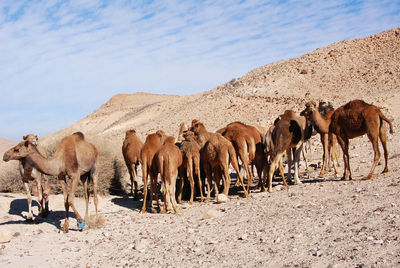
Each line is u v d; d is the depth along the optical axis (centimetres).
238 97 5534
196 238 800
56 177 1500
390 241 609
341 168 1436
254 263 622
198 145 1257
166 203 1163
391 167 1256
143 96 12644
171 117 5488
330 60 6400
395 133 2038
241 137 1213
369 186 995
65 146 973
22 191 1539
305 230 733
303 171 1538
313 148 2106
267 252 657
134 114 7650
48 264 731
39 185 1087
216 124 4653
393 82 5003
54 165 952
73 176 977
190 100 6981
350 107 1157
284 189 1182
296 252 637
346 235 671
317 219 786
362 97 4516
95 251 800
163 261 691
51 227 1026
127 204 1351
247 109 4981
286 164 1759
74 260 750
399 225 670
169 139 1191
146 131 5000
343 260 575
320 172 1358
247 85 6256
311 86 5691
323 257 598
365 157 1571
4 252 815
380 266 536
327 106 1429
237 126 1259
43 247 848
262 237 734
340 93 5184
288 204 949
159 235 870
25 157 932
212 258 671
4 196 1430
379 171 1226
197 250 718
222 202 1141
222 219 926
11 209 1225
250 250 680
